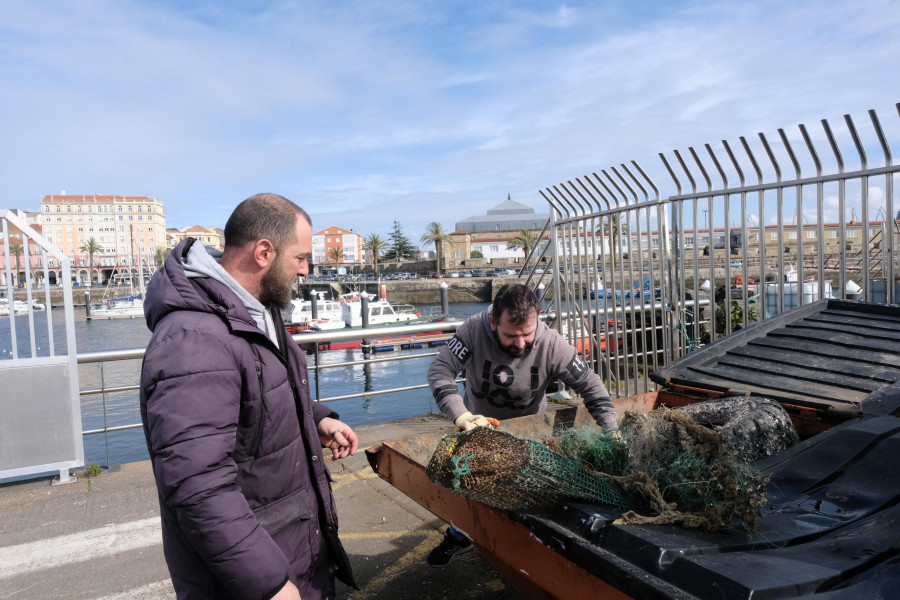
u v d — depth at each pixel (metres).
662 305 5.29
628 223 5.62
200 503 1.47
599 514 1.56
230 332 1.67
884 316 3.13
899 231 4.16
